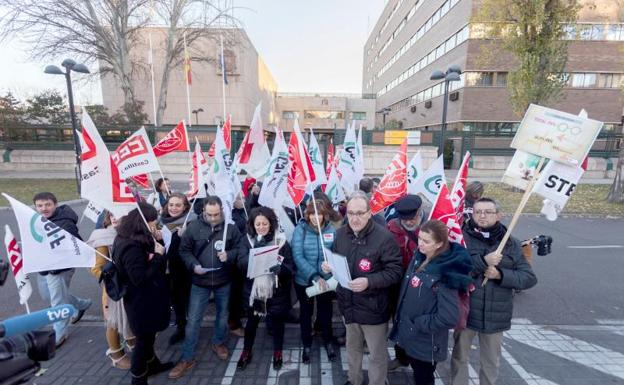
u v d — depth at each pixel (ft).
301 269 10.91
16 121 71.56
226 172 12.67
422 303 8.04
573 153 9.16
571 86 74.95
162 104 75.72
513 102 46.01
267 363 11.46
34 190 47.01
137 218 9.18
